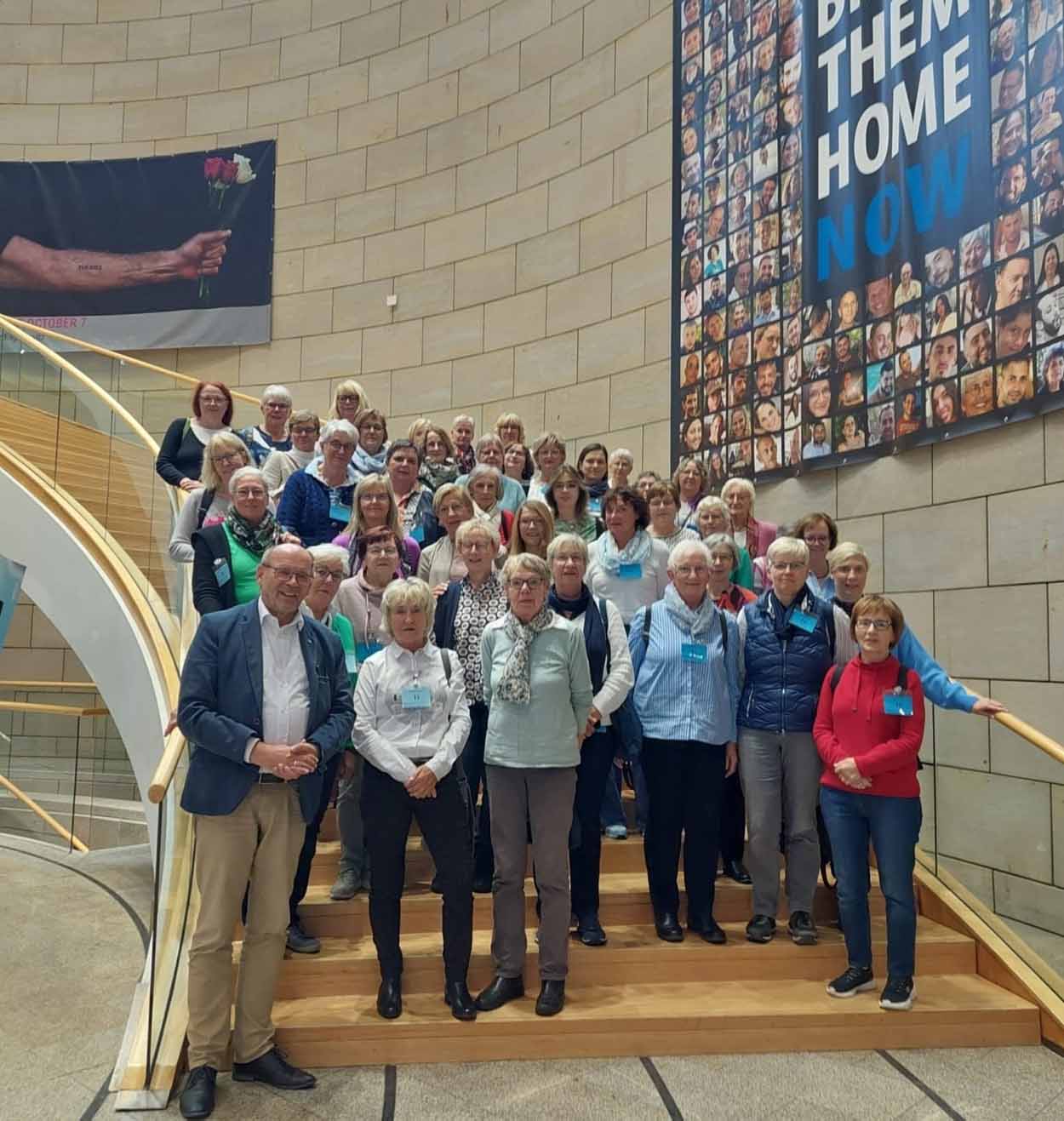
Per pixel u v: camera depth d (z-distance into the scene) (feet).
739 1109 9.64
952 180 17.89
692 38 25.40
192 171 35.68
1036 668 16.07
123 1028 11.60
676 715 12.66
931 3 18.45
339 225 34.01
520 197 30.35
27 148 37.04
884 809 11.75
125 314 35.42
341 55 34.73
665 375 25.95
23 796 23.99
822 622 13.00
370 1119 9.30
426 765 10.80
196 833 10.45
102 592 19.15
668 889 12.82
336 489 15.79
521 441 21.77
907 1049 11.29
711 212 24.48
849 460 20.03
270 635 10.16
